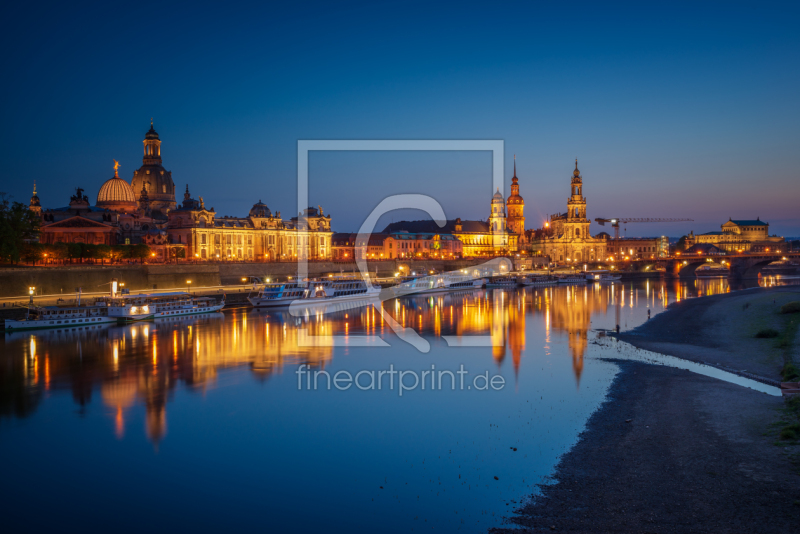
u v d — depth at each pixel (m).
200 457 41.97
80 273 132.88
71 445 44.38
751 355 69.62
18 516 34.12
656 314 118.69
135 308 110.88
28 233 141.62
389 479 37.88
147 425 48.66
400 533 31.53
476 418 49.09
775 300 121.12
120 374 65.56
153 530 32.50
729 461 37.69
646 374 62.31
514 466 39.16
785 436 40.75
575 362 69.94
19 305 105.19
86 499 36.06
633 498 33.81
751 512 31.47
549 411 50.34
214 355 76.19
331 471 39.28
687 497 33.50
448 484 36.91
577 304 145.62
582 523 31.47
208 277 167.25
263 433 46.53
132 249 173.25
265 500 35.62
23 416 50.97
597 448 41.53
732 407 48.62
